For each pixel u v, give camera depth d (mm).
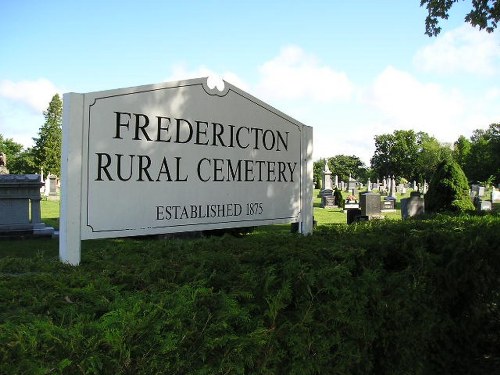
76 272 2342
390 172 90375
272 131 4273
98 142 3045
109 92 3105
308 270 2551
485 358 4273
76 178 2924
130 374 1571
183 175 3533
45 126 55469
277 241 3469
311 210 4660
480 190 36125
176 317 1764
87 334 1541
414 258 3387
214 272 2297
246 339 1951
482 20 10547
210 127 3734
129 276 2246
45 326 1487
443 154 81188
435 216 5562
